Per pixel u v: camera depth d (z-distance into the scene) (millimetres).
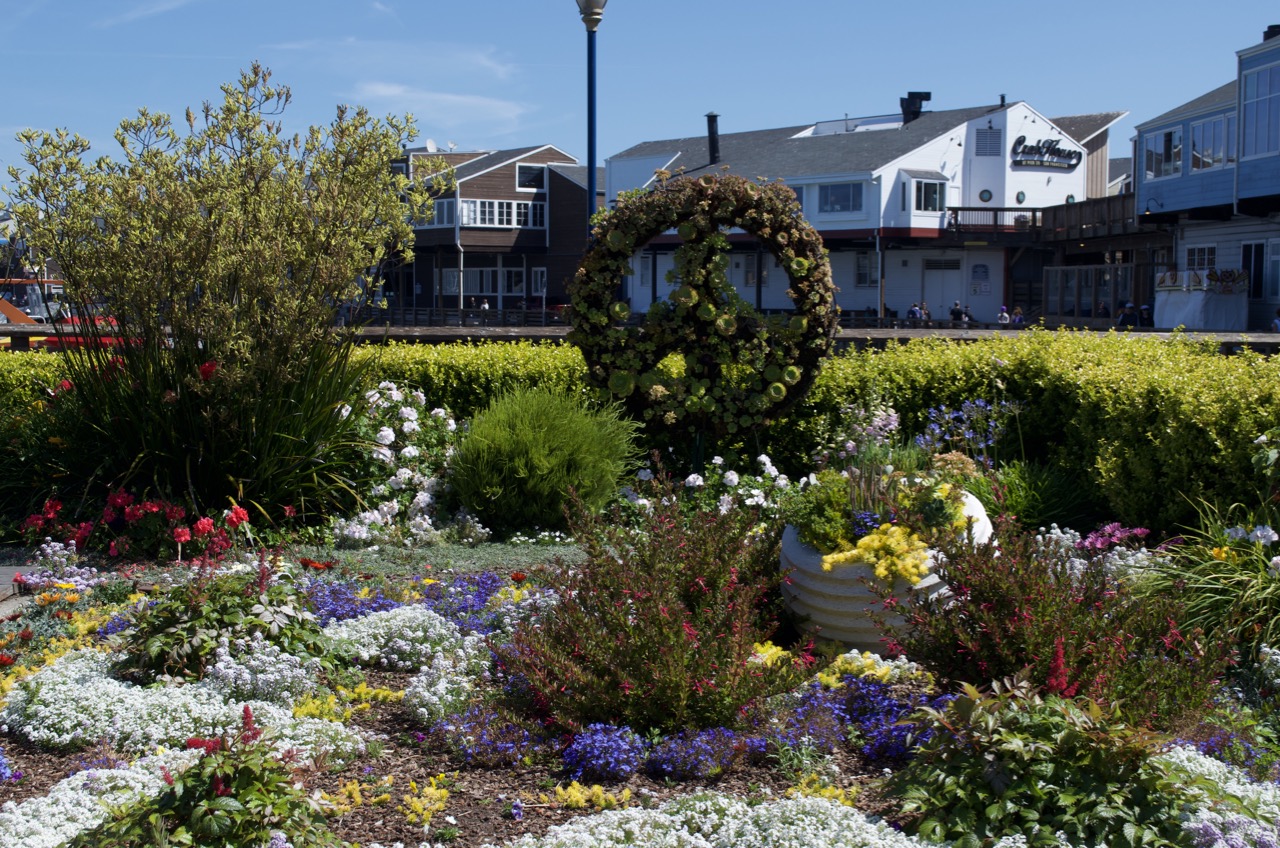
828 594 5285
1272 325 29969
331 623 5344
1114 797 3172
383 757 4062
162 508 7027
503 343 10234
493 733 4043
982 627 4199
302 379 7582
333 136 7504
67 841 3242
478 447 7621
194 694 4402
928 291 47844
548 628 4527
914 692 4496
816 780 3795
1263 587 4969
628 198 8609
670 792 3736
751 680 4137
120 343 7516
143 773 3689
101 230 7371
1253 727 4043
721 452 8859
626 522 7656
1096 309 40062
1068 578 4359
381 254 7750
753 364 8469
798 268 8375
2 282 8211
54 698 4328
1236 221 31766
